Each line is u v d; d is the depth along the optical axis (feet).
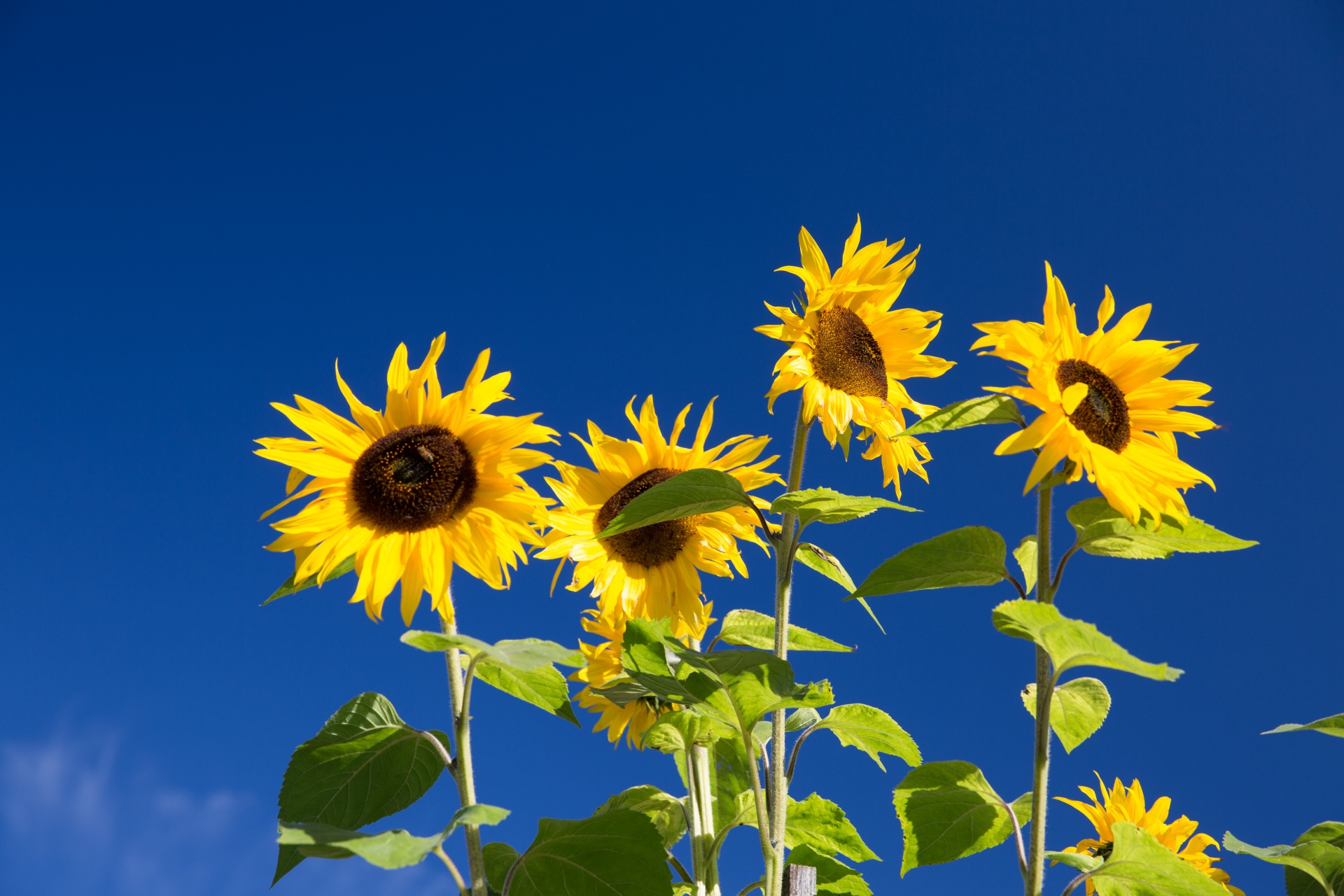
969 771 5.15
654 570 5.74
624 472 5.75
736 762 6.23
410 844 4.36
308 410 5.03
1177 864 4.69
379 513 4.99
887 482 5.59
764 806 5.19
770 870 5.15
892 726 5.47
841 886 5.59
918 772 5.17
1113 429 4.89
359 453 5.06
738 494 5.21
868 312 5.65
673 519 5.26
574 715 4.94
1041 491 4.91
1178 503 4.76
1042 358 4.78
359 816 4.70
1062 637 4.53
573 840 4.80
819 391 5.34
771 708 5.12
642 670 5.20
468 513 5.06
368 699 4.89
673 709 6.16
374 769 4.75
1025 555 5.20
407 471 5.01
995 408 4.86
